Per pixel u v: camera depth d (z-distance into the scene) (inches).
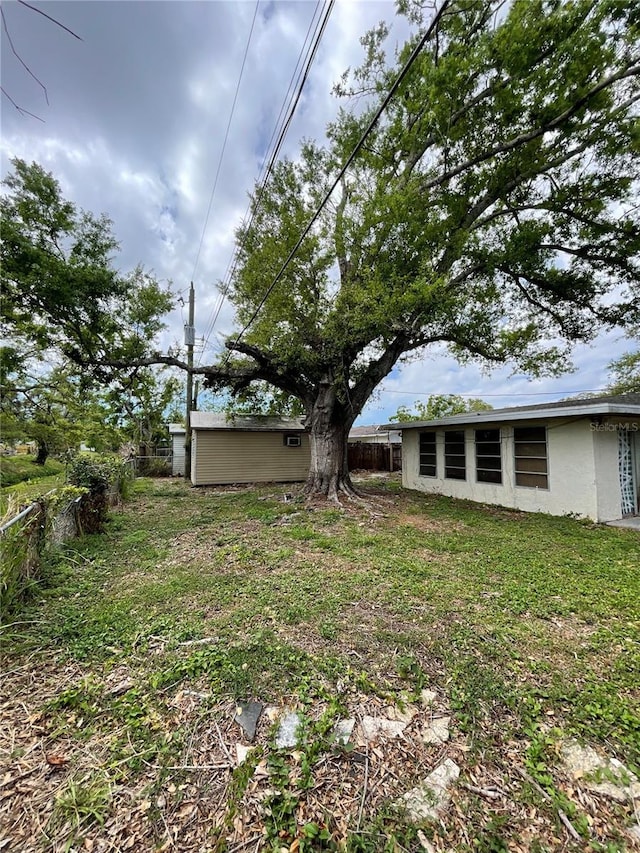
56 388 506.3
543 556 189.5
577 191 292.5
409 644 106.9
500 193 297.1
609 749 71.1
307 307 344.2
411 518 288.0
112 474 291.3
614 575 162.1
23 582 131.6
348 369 364.5
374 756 70.0
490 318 370.6
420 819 58.3
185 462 607.5
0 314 312.7
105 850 53.9
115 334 335.9
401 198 260.7
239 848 54.4
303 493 373.1
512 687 88.6
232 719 79.2
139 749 71.3
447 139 267.3
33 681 91.0
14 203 276.4
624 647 106.0
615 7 191.6
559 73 220.4
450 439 407.5
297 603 133.3
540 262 330.3
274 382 397.7
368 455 722.2
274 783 64.4
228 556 190.5
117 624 118.1
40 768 66.9
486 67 228.8
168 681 90.8
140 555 191.9
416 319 283.3
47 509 162.1
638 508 307.3
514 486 335.3
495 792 62.8
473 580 156.3
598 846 54.7
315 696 86.1
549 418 304.5
